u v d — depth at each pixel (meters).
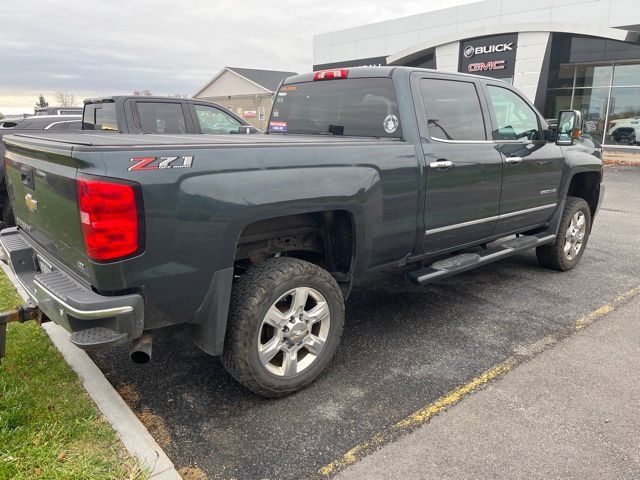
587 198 6.12
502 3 22.50
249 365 2.93
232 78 45.78
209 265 2.68
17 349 3.56
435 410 3.06
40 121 8.82
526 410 3.06
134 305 2.45
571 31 19.12
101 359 3.65
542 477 2.50
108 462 2.48
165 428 2.88
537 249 5.78
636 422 2.94
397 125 3.80
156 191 2.45
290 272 3.01
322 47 30.08
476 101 4.36
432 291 5.14
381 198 3.43
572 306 4.73
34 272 3.36
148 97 7.48
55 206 2.71
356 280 3.58
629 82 19.95
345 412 3.04
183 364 3.61
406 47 26.16
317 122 4.48
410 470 2.55
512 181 4.60
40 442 2.60
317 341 3.26
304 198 2.97
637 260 6.29
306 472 2.54
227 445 2.74
